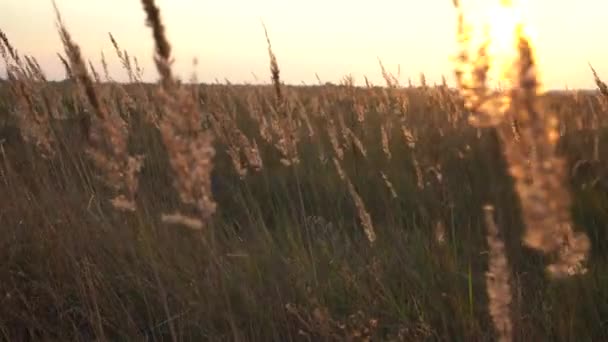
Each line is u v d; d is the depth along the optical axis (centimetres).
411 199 501
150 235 383
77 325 349
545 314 296
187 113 196
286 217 451
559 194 105
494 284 157
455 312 312
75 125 434
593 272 316
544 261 328
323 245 405
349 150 664
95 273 357
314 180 563
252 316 330
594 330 289
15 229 416
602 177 452
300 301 342
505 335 157
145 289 355
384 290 335
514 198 284
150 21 186
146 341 320
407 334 304
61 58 340
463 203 452
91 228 405
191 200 203
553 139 103
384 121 779
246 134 746
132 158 259
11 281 367
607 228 381
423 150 587
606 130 538
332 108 852
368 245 416
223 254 384
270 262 378
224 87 866
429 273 352
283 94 455
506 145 109
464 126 607
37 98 430
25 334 344
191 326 333
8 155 545
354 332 290
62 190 434
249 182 593
